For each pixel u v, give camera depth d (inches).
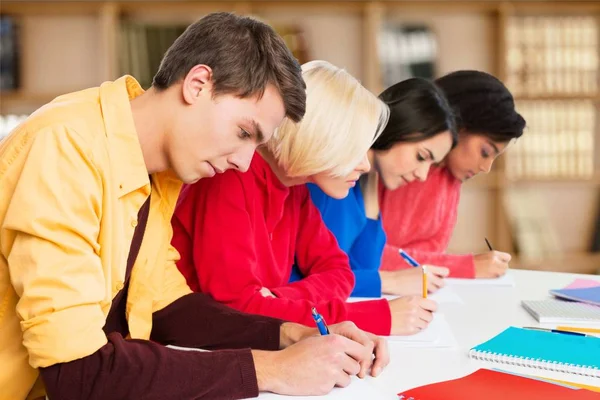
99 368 34.3
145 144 39.7
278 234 56.1
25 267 33.9
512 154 139.2
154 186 45.4
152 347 36.4
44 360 33.6
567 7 139.6
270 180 53.2
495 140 75.9
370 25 135.3
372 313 47.4
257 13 138.6
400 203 78.4
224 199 49.9
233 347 44.4
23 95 133.1
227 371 36.0
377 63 135.9
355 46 142.3
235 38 38.4
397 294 61.2
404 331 47.0
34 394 40.5
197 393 35.3
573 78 138.2
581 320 50.0
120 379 34.5
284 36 135.9
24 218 33.9
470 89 75.6
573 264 143.1
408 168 66.7
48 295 33.4
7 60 133.8
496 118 75.0
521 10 141.0
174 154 39.4
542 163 139.5
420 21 143.1
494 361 41.4
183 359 36.0
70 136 36.2
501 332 46.8
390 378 39.0
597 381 38.0
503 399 34.4
